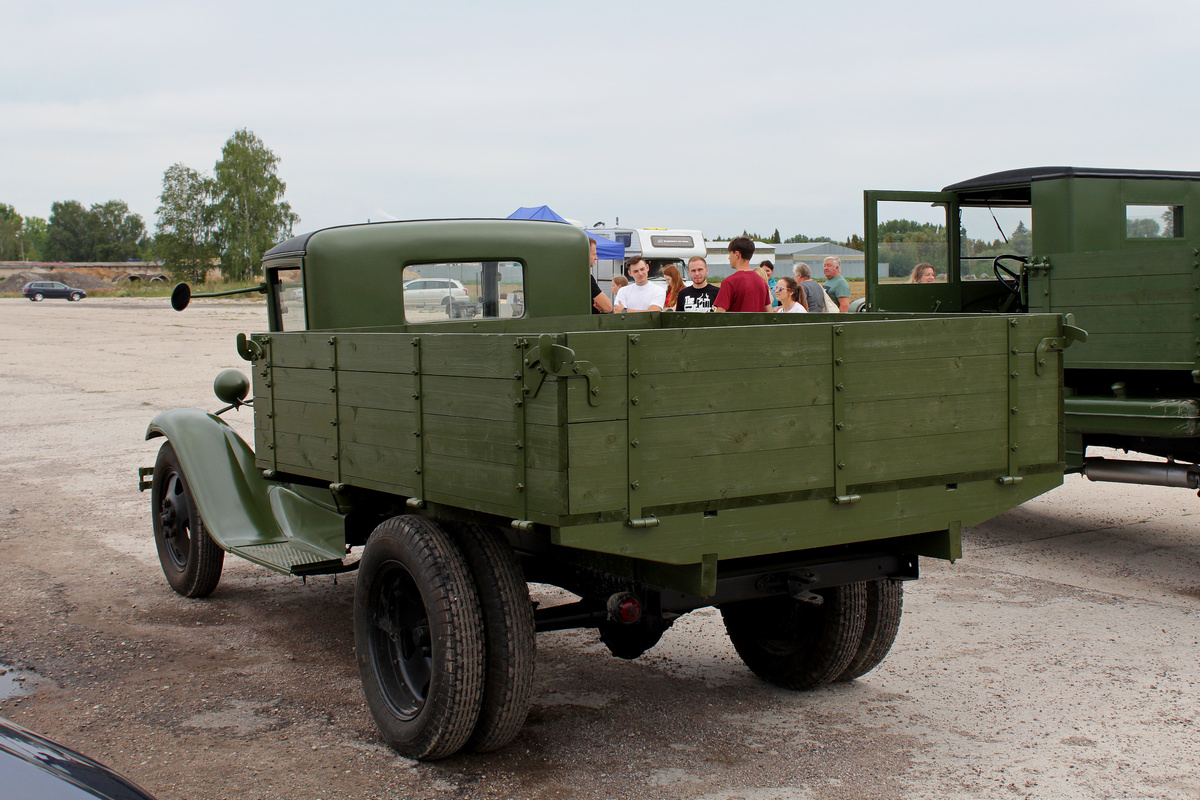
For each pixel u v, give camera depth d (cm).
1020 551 657
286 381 443
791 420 326
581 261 584
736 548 320
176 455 542
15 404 1406
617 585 360
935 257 828
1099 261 570
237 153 9250
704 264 929
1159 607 534
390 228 530
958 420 360
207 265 9688
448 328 542
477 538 351
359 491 423
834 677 418
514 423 306
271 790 339
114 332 3130
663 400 304
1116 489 857
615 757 364
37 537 707
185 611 547
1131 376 592
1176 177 707
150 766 358
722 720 397
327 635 508
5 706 414
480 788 340
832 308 1096
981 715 397
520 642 345
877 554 383
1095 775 343
